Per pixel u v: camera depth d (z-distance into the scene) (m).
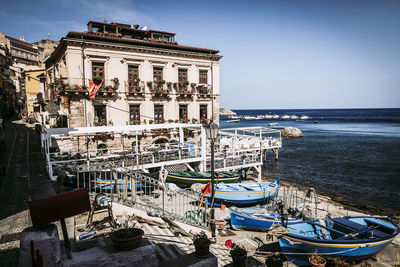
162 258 9.22
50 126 35.47
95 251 5.68
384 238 12.77
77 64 25.14
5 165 23.88
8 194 16.38
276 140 34.72
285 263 12.93
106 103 26.73
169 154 25.61
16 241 10.66
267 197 21.00
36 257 4.71
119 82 27.33
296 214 18.34
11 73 72.62
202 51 32.94
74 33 24.62
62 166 19.12
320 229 13.98
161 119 30.05
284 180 34.75
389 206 25.39
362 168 40.75
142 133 28.55
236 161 28.86
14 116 65.56
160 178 19.48
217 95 34.28
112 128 22.06
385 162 44.50
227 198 20.03
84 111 25.59
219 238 15.11
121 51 27.23
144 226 12.12
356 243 12.08
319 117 188.12
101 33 27.20
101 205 13.91
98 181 17.47
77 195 5.56
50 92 33.91
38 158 26.73
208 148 31.03
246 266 7.92
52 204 5.27
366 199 27.41
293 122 141.50
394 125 115.19
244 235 15.67
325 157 49.34
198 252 6.84
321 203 24.19
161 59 29.69
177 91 30.92
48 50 58.88
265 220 15.15
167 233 11.80
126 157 22.47
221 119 178.62
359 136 78.88
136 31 30.62
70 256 5.42
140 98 28.53
